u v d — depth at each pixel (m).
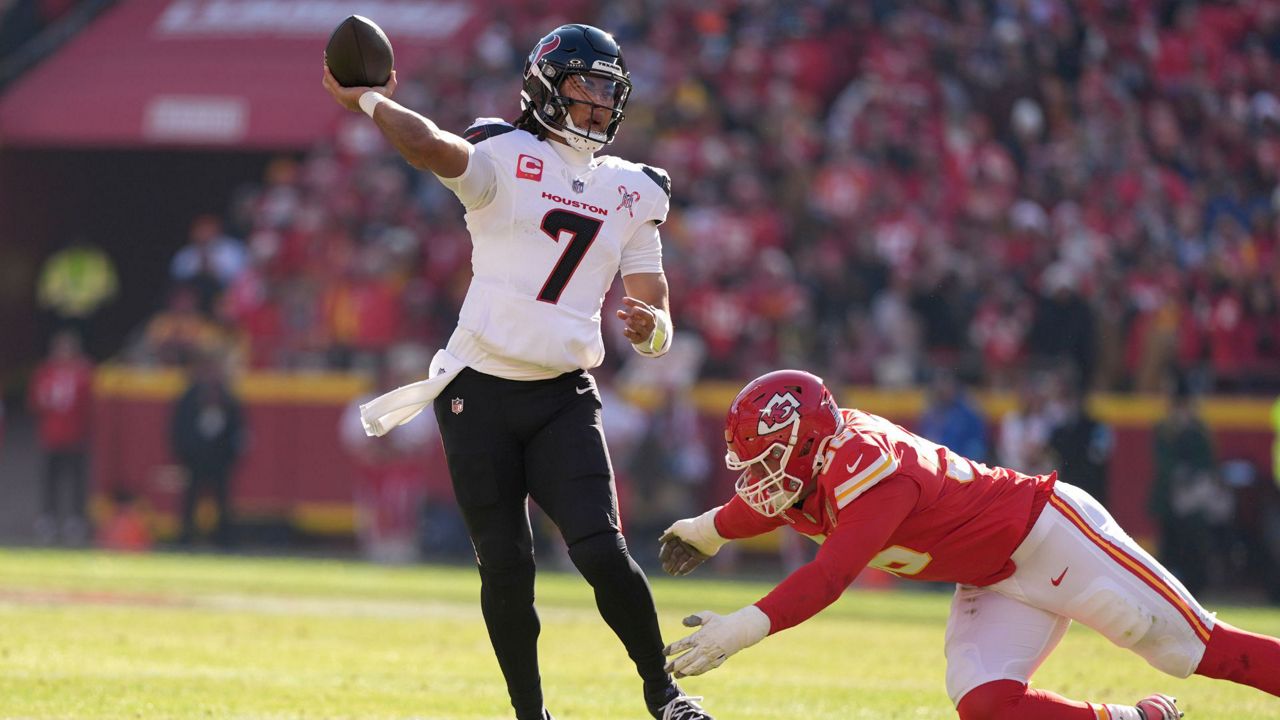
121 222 71.62
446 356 15.26
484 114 61.66
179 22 67.62
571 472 14.92
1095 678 22.30
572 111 15.14
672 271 53.09
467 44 64.44
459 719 17.89
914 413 49.59
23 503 59.44
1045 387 45.62
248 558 48.69
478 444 15.04
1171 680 22.23
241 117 63.62
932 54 60.12
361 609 31.48
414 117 14.37
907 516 14.38
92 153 70.31
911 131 57.38
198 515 53.09
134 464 55.03
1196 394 48.84
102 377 55.31
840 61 62.59
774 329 52.31
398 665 22.64
